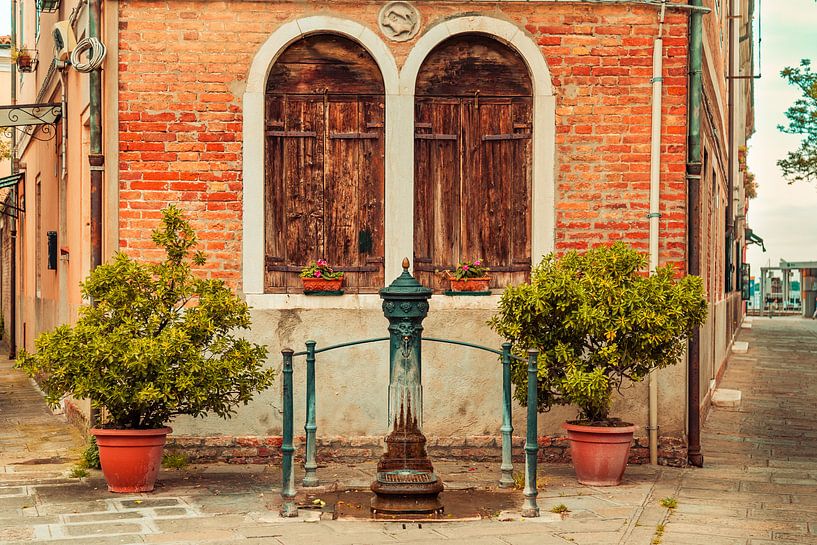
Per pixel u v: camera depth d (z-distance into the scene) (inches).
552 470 384.8
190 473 375.9
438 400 399.9
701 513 313.9
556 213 401.1
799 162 796.0
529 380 311.3
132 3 393.4
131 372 328.5
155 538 278.5
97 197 397.4
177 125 394.9
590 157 400.8
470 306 399.5
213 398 340.8
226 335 373.4
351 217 405.7
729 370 853.8
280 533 284.8
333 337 398.0
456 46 406.6
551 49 401.1
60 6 588.1
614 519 304.2
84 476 367.6
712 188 600.1
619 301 343.6
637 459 398.9
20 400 626.2
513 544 274.7
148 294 341.7
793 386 728.3
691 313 355.6
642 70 401.1
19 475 370.6
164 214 346.6
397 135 400.8
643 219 400.5
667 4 397.7
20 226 891.4
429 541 277.3
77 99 484.4
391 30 400.5
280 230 403.2
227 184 396.5
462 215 407.5
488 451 400.5
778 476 379.9
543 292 346.3
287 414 308.3
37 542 273.9
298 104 404.8
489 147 407.8
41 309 714.2
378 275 405.1
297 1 397.4
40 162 706.2
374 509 306.0
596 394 339.9
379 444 398.3
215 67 395.9
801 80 750.5
